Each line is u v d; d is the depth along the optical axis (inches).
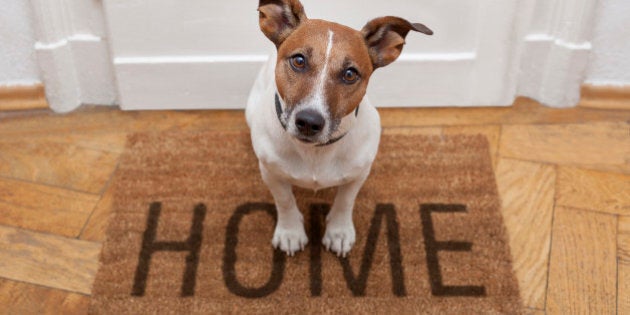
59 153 99.7
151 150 99.2
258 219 89.8
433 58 104.0
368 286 81.6
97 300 78.9
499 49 102.7
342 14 99.2
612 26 101.7
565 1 99.9
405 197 92.9
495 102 109.5
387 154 99.3
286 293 80.7
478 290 81.0
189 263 83.7
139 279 81.4
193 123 106.1
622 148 102.3
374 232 88.1
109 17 97.7
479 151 100.1
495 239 87.0
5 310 78.1
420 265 84.0
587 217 91.0
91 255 85.0
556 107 110.2
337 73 63.2
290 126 63.7
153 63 102.7
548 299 80.8
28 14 97.6
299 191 94.2
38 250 85.3
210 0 96.7
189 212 90.2
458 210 91.0
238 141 101.6
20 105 106.4
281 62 65.9
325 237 86.3
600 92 108.6
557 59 105.4
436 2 98.3
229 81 105.7
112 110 108.5
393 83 106.5
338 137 69.2
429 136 103.1
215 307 79.0
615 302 80.5
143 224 88.2
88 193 93.4
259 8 67.0
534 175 97.4
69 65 104.2
